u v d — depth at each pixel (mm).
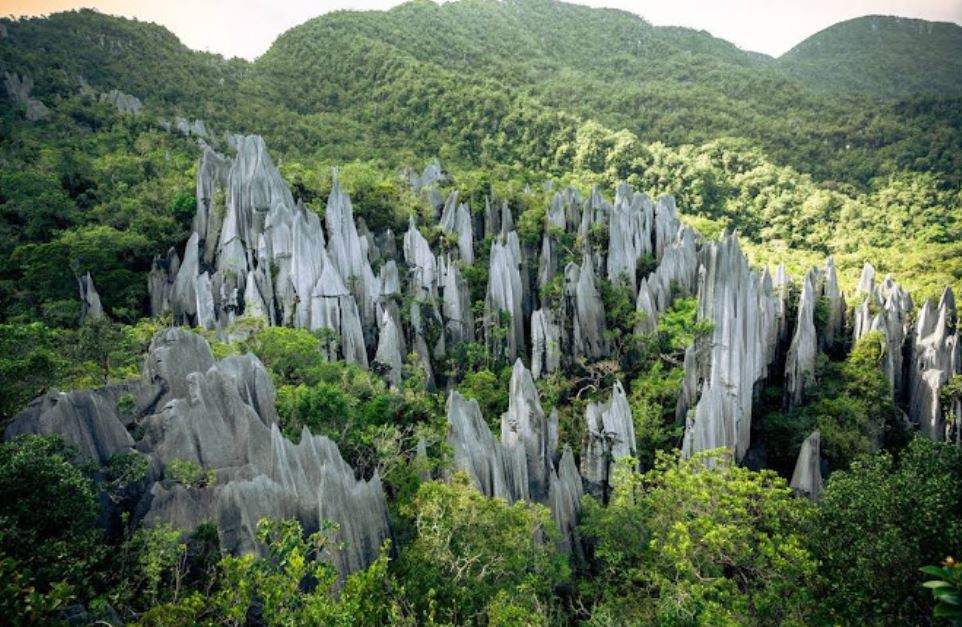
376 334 54688
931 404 54031
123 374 35625
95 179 71812
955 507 18625
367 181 69875
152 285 57531
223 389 28078
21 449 21016
